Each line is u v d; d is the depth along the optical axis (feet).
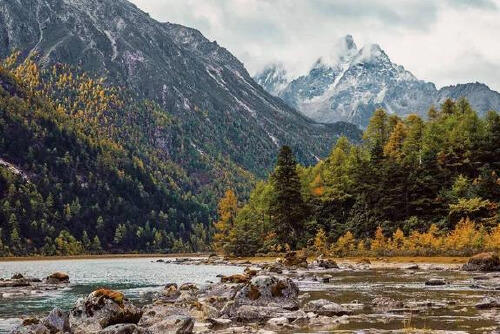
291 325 76.38
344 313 86.99
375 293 121.08
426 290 125.80
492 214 296.10
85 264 434.30
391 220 334.03
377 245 303.48
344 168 386.93
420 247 282.36
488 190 309.22
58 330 74.23
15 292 147.64
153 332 71.05
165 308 93.71
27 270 318.04
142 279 211.61
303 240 363.56
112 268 337.11
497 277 162.61
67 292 151.23
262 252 385.91
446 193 321.93
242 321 84.94
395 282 154.30
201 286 145.89
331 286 143.33
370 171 350.43
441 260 253.44
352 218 354.13
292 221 363.97
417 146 383.04
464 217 304.09
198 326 78.07
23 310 110.52
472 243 261.44
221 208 446.60
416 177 334.03
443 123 413.18
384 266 241.76
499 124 355.15
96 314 77.87
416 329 68.59
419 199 326.03
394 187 333.01
